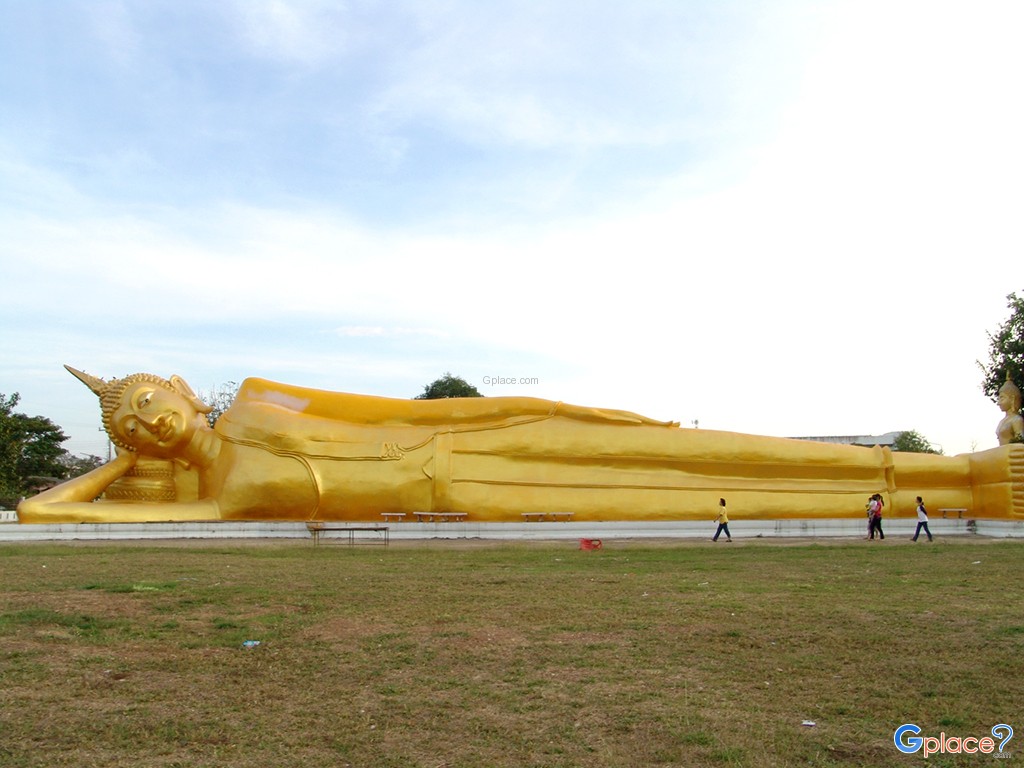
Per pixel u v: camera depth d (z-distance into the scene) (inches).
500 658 364.2
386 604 476.1
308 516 955.3
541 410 992.2
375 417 999.0
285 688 323.9
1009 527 983.0
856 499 1023.6
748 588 538.0
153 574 590.2
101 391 1007.6
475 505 957.2
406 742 272.1
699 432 1013.8
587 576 591.8
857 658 365.4
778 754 261.7
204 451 989.8
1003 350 1407.5
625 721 289.4
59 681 327.3
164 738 273.3
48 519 922.1
